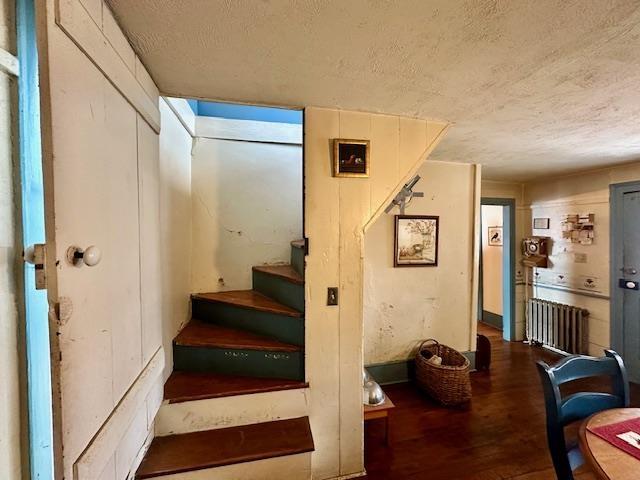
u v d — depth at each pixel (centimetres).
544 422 218
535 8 86
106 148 83
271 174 255
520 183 392
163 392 146
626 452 92
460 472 171
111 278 85
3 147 63
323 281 163
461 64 118
